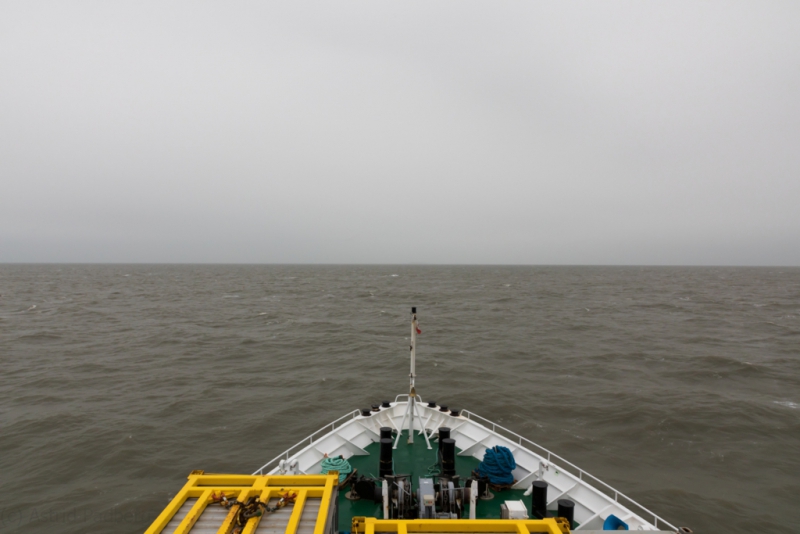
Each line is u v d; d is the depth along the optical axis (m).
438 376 37.03
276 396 31.62
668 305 90.12
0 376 36.12
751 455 23.06
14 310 77.06
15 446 23.25
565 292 124.94
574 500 11.00
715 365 40.34
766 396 32.19
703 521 17.62
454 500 9.85
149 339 51.47
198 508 6.17
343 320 69.50
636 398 30.97
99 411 28.17
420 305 90.94
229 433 25.23
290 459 11.77
